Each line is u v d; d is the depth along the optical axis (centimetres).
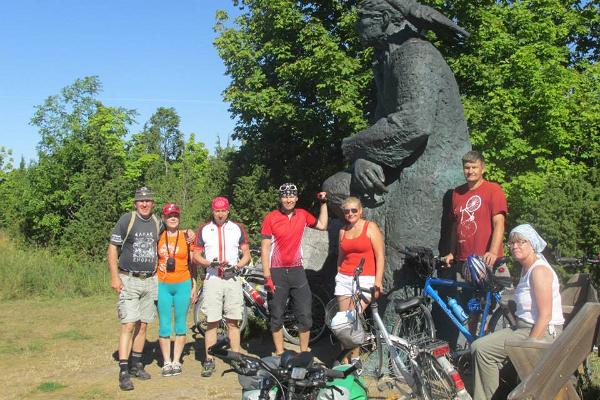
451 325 602
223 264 645
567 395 375
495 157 1282
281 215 646
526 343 386
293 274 644
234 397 581
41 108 2095
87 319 1036
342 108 1341
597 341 381
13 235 1867
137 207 631
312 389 323
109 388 620
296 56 1548
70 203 1811
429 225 627
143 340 658
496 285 516
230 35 1611
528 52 1306
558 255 666
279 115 1521
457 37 646
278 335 646
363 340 540
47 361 750
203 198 1767
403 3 643
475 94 1410
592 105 1483
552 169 1321
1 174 2569
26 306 1176
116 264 623
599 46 2066
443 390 438
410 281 623
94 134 1845
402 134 616
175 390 608
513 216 1143
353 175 667
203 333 837
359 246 569
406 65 623
